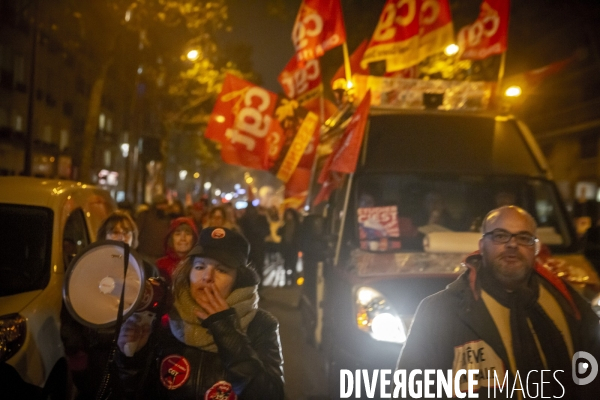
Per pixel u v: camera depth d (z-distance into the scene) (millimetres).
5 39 33062
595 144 28484
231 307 3016
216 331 2961
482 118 7316
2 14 32250
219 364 3041
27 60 35656
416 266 5820
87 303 3131
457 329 2975
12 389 4449
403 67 9383
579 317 3051
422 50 9523
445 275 5598
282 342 9594
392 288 5543
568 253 6543
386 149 7023
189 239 6406
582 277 5926
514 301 2975
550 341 2980
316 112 11367
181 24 23000
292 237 16453
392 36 9367
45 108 39219
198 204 20641
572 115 29656
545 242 6625
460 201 6789
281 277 19031
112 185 42125
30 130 18125
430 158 6988
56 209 5652
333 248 6793
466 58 9438
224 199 45375
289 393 7074
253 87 11023
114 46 22125
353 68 10211
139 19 21875
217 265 3072
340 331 5973
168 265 6387
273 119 11047
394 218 6508
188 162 70750
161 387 3064
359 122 6930
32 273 5227
